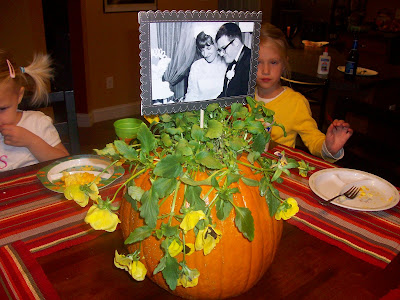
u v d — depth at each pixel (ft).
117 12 12.26
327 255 2.72
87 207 3.24
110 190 3.47
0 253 2.67
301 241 2.86
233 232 2.22
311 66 10.00
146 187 2.37
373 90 9.74
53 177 3.68
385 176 4.84
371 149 5.38
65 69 4.87
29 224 3.01
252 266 2.32
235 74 2.39
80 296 2.35
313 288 2.42
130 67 13.20
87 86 12.15
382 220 3.12
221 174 2.12
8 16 11.48
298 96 5.90
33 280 2.43
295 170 3.88
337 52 11.91
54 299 2.30
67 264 2.60
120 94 13.29
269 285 2.45
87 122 12.45
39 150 4.66
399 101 9.12
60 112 5.04
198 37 2.17
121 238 2.87
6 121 4.61
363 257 2.70
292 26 13.50
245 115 2.46
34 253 2.68
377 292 2.38
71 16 11.36
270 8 16.39
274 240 2.46
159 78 2.15
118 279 2.50
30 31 11.49
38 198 3.39
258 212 2.36
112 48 12.58
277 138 5.69
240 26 2.28
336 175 3.72
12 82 4.49
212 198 2.19
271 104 5.84
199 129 2.14
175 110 2.28
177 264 1.86
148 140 2.11
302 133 5.68
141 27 2.00
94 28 11.93
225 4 15.24
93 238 2.86
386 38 17.33
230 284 2.31
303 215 3.17
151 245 2.28
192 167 2.16
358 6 19.49
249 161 2.32
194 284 1.96
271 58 5.58
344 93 9.82
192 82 2.26
